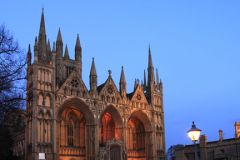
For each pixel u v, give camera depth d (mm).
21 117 38750
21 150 98250
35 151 88750
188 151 79938
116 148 108438
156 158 119812
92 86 109188
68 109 112062
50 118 95188
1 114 36438
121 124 113625
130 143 128125
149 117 122688
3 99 35969
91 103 106750
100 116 107688
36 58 96375
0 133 41812
